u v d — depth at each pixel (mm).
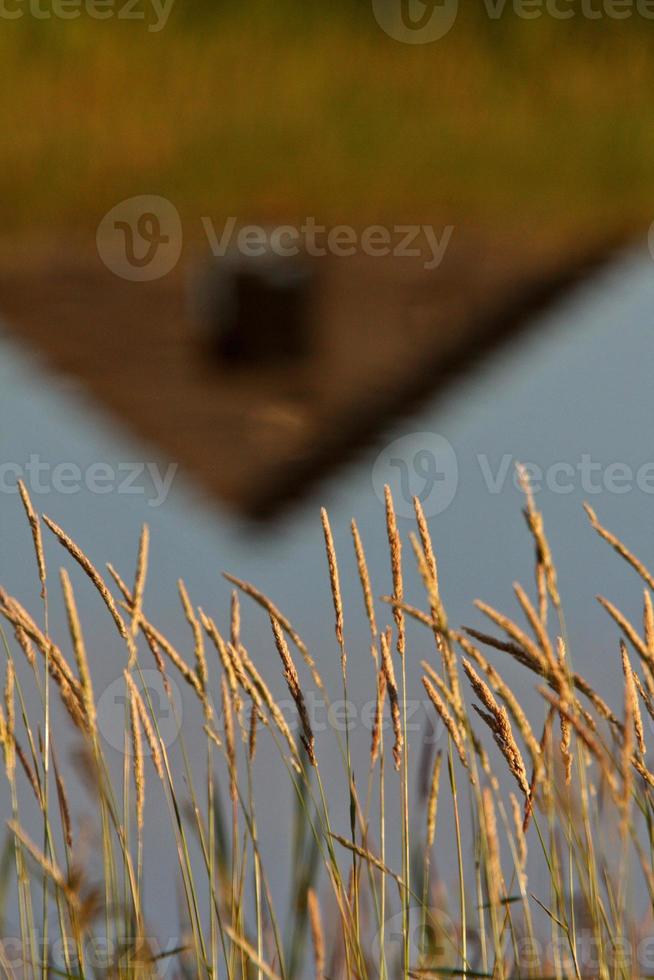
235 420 25047
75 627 5367
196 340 28781
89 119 41875
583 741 4949
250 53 46875
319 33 47750
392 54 47844
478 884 6102
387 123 43125
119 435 24625
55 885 5844
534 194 38938
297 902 5863
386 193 39312
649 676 5059
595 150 42531
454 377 27688
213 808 5887
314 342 28734
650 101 45656
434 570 5605
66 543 5633
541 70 47281
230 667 5684
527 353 28953
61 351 28344
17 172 38250
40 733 5922
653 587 5090
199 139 41344
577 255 36094
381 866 5840
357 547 5762
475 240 37000
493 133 43219
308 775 5809
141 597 5578
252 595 5652
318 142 42094
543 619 5051
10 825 5301
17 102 42312
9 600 5605
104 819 5738
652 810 5723
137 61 45625
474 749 5406
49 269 33500
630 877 5668
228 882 5863
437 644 5418
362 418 25609
